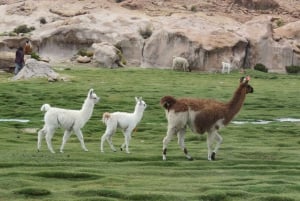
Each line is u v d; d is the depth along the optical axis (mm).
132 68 130625
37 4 173125
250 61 141500
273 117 69812
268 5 194500
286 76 130750
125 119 40438
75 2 175125
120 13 165250
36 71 101375
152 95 85000
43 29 150500
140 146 45562
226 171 34688
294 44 148875
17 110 68875
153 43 138125
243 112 72750
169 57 136125
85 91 86688
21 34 149875
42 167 34031
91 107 39688
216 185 30500
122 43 140875
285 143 49812
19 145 44281
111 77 108812
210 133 38219
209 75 123375
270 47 142875
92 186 29766
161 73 121688
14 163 34625
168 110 38031
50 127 39031
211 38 137500
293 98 88062
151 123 62281
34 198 27359
